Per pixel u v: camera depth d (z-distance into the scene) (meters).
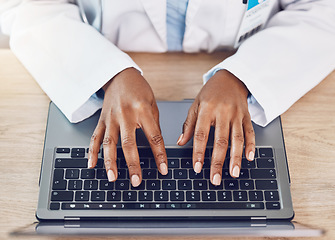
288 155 0.61
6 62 0.71
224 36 0.77
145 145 0.59
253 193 0.55
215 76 0.64
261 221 0.54
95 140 0.57
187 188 0.55
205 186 0.55
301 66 0.66
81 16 0.76
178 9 0.75
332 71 0.71
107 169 0.54
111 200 0.54
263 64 0.65
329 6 0.72
